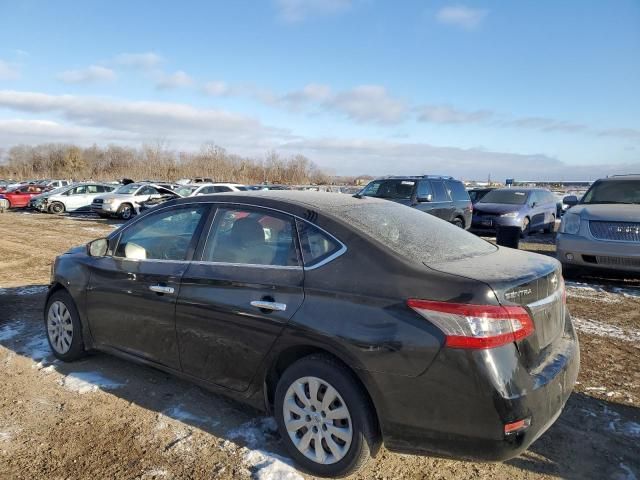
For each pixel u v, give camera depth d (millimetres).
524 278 2740
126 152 90250
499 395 2465
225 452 3227
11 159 100375
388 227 3291
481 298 2535
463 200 13523
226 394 3451
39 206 26234
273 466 3057
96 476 2986
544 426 2664
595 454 3225
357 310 2797
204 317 3459
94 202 22719
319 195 3787
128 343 4086
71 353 4586
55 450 3256
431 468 3080
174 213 4035
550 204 17438
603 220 7859
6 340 5285
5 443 3332
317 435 2957
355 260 2955
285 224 3330
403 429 2670
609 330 5719
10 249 12242
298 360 3043
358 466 2844
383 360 2666
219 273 3457
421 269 2773
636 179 9289
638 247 7449
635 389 4141
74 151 93875
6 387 4172
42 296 7203
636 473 3027
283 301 3076
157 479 2959
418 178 12320
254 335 3186
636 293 7566
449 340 2527
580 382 4273
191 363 3607
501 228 9688
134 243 4211
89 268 4414
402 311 2674
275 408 3146
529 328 2643
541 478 2980
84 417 3680
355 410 2799
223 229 3643
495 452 2508
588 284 8211
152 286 3812
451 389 2535
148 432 3475
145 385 4211
